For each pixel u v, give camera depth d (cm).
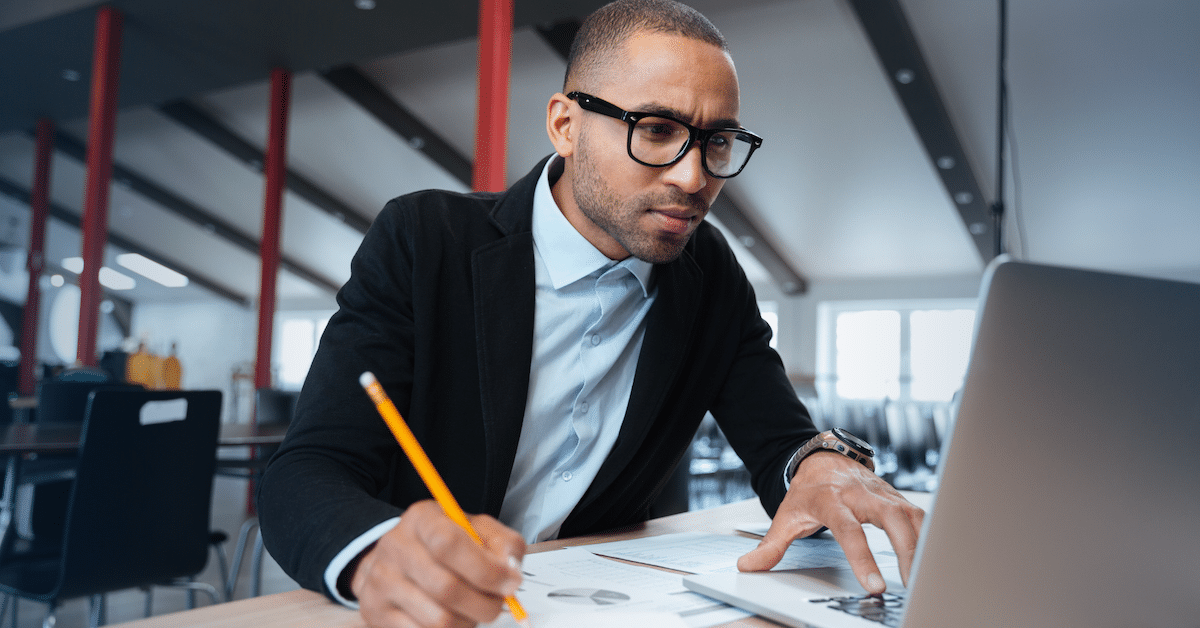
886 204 823
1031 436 46
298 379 1529
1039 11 550
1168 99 595
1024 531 46
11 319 1530
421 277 88
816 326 1055
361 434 77
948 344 996
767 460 103
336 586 58
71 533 179
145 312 1697
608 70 78
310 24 589
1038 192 721
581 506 97
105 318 1661
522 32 653
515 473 95
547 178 95
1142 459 49
